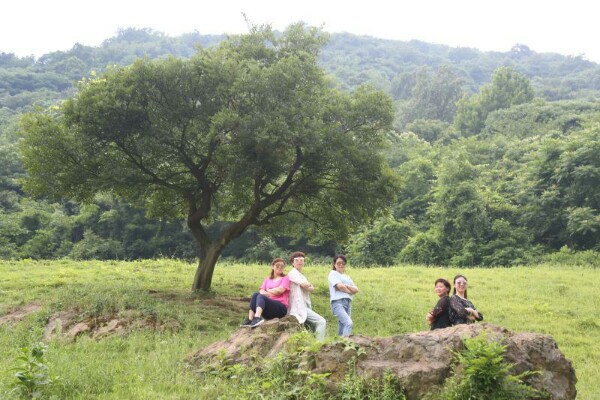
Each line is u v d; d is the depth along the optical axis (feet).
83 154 49.96
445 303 28.43
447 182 127.54
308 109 49.37
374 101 52.70
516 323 51.08
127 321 40.83
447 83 282.77
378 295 60.59
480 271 80.79
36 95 274.98
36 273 63.98
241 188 57.88
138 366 30.14
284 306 31.63
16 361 30.27
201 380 27.40
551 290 66.28
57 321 41.01
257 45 54.80
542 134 179.22
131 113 48.75
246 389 24.80
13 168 155.53
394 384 22.65
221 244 54.19
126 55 414.41
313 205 61.93
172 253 142.51
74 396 25.62
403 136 196.75
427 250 115.65
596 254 104.68
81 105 48.39
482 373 21.13
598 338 47.24
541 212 118.83
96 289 50.01
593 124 141.38
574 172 116.16
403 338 24.11
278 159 49.52
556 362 22.95
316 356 24.61
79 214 144.66
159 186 57.93
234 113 46.70
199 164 54.39
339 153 49.60
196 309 46.44
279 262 32.55
